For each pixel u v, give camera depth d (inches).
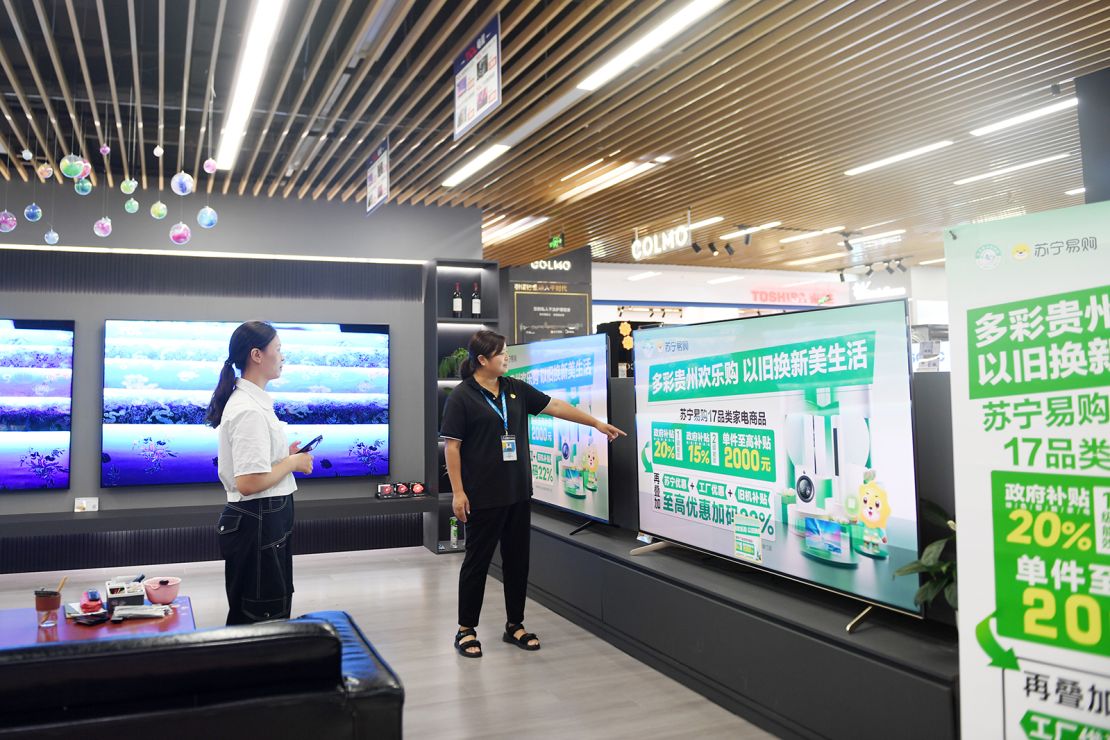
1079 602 75.2
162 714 56.4
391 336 281.0
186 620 118.6
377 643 164.6
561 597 184.2
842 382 116.4
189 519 234.7
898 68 181.5
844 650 104.8
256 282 264.2
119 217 243.6
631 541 177.2
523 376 229.3
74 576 234.7
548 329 356.5
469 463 154.6
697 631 134.2
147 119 225.6
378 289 279.6
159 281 253.8
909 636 106.0
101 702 56.6
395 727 61.9
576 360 195.9
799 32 164.2
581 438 193.8
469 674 144.2
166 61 210.1
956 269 85.1
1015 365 80.5
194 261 257.8
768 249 446.0
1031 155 262.2
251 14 141.2
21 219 234.4
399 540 279.7
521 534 161.8
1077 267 77.0
